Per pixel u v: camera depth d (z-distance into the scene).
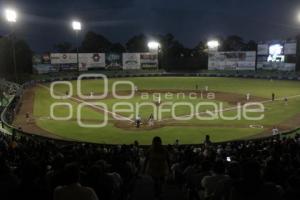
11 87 70.62
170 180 9.86
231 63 114.88
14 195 7.44
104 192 8.81
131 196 10.23
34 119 47.31
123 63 118.50
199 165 12.08
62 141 32.41
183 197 9.46
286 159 13.68
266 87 80.94
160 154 11.98
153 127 41.91
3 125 40.97
